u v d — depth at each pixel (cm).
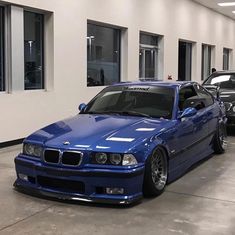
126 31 1229
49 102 907
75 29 981
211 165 634
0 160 663
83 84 1022
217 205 445
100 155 425
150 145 450
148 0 1350
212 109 667
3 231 371
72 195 436
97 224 386
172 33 1564
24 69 859
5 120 791
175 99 554
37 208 429
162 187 479
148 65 1448
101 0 1083
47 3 882
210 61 2141
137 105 558
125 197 425
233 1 1797
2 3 781
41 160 450
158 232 368
